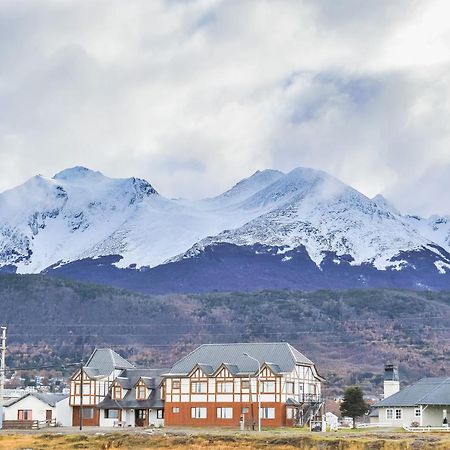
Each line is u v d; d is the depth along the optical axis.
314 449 165.00
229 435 191.12
